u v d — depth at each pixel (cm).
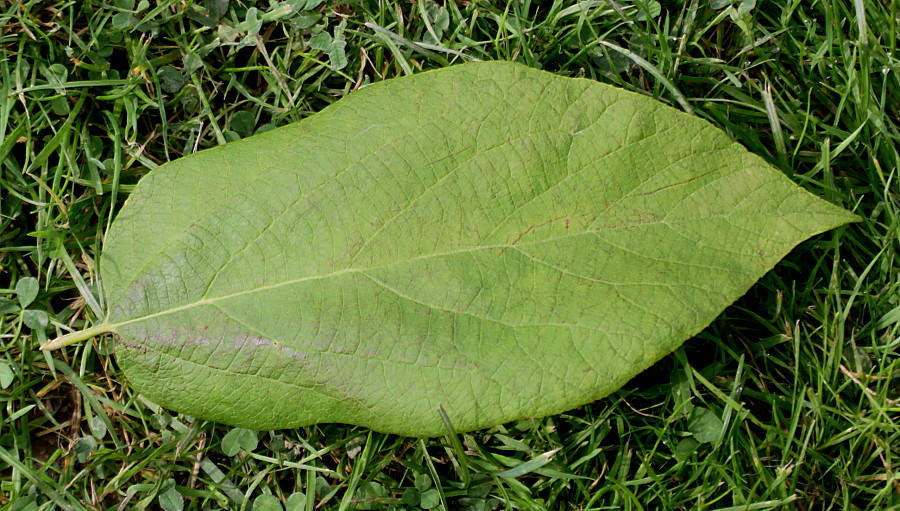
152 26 32
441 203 27
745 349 31
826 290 31
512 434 31
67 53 31
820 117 33
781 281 31
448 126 27
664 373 31
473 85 27
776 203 26
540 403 26
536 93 27
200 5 32
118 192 31
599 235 26
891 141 31
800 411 30
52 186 31
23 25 31
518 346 26
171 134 32
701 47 33
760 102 32
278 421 26
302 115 32
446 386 26
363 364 26
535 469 30
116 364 31
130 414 30
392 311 26
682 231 26
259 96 33
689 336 25
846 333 31
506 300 26
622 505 30
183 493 30
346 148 27
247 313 26
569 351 26
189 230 26
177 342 26
